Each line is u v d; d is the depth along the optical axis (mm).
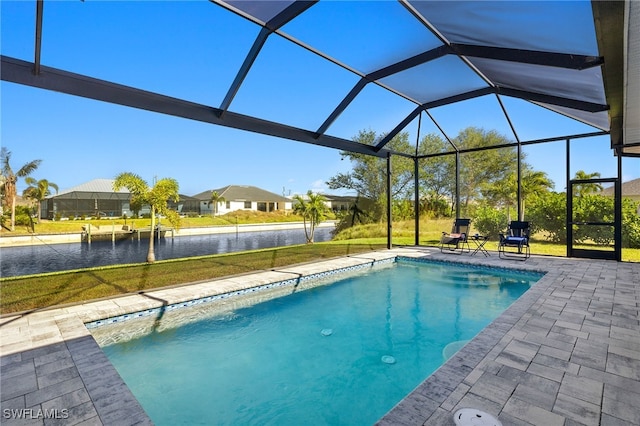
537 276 6598
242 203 38031
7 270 10820
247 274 6488
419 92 7305
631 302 4359
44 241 18438
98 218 24453
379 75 5973
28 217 18391
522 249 8938
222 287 5441
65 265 11750
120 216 26484
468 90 7137
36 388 2436
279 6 3979
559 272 6277
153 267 7320
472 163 10062
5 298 4719
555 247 8438
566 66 3688
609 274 6059
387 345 4016
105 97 4184
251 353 3807
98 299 4688
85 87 4023
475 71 5918
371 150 8781
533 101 6332
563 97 5574
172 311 4680
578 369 2607
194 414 2705
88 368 2736
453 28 4238
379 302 5625
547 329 3443
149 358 3670
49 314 4055
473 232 10078
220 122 5441
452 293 6078
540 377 2488
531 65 4445
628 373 2541
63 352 3025
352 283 6777
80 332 3494
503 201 9391
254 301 5660
